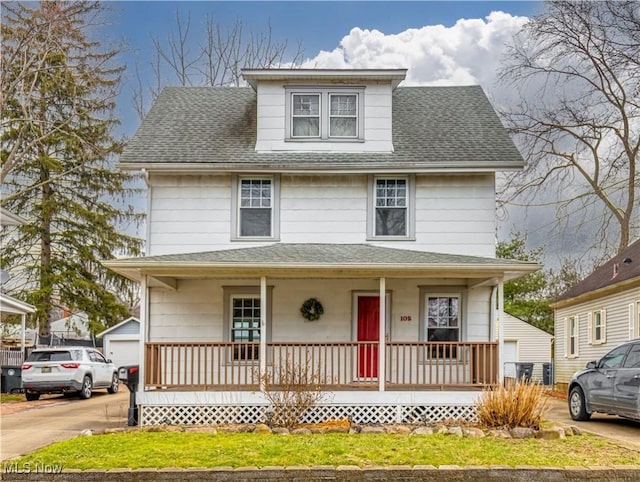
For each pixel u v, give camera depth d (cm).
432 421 1302
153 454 945
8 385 2183
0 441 1124
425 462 908
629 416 1267
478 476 873
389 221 1555
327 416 1312
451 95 1894
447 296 1547
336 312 1541
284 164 1520
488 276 1361
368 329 1538
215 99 1873
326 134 1590
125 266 1299
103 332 2967
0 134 2845
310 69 1579
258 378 1345
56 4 2645
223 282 1548
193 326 1540
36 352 1967
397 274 1351
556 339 2780
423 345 1366
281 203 1561
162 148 1580
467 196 1551
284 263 1302
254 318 1546
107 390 2264
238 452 961
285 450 975
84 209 2980
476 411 1272
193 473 859
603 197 2709
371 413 1315
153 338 1538
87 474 857
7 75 2708
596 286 2219
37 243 2973
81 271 3008
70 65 2845
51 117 2941
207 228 1548
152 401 1298
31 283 2931
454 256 1411
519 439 1096
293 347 1337
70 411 1611
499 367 1315
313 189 1564
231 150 1588
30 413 1567
